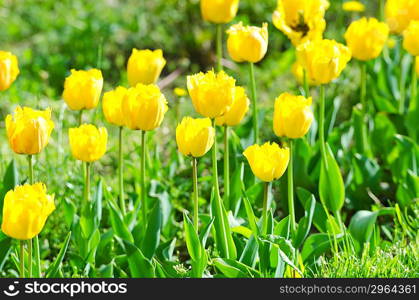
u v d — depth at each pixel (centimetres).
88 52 1055
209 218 525
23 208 406
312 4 620
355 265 492
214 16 634
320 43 532
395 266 500
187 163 702
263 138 756
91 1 1150
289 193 512
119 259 526
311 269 509
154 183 612
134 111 480
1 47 1070
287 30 624
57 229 620
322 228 565
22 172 675
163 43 1102
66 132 794
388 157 691
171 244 522
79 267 522
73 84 522
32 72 1000
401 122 700
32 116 466
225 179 541
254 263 489
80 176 654
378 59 756
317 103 682
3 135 824
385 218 648
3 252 507
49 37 1073
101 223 621
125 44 1094
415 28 628
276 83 937
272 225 492
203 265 472
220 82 462
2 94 884
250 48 541
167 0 1116
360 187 651
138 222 577
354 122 677
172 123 834
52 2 1148
